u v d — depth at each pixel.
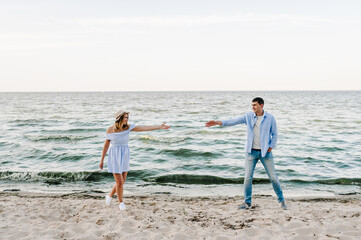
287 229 3.84
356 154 11.19
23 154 11.42
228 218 4.34
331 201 5.74
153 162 10.21
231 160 10.51
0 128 20.14
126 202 5.33
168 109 42.44
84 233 3.74
